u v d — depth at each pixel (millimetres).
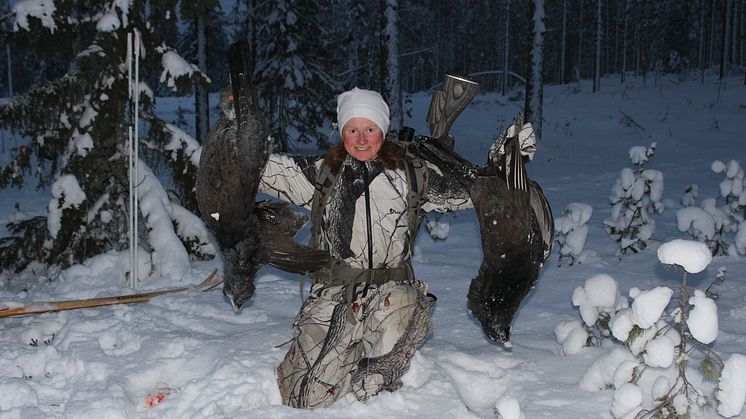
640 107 31266
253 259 2904
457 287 5180
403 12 29625
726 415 2566
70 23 6285
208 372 3396
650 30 51750
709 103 30984
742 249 5812
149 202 6188
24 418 2949
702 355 3379
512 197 2740
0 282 6375
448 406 2930
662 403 2625
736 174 6098
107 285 5730
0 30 6148
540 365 3457
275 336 3809
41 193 12609
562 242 5816
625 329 2775
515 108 34438
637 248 6258
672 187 11531
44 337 4262
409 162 2951
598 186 12477
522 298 2881
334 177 2963
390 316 2994
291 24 18703
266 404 3018
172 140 6520
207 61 26516
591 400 2988
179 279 5758
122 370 3443
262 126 2760
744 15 58906
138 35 5523
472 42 61781
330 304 3021
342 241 2973
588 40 64625
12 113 6148
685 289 2693
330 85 19484
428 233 7590
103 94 6250
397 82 15734
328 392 2930
